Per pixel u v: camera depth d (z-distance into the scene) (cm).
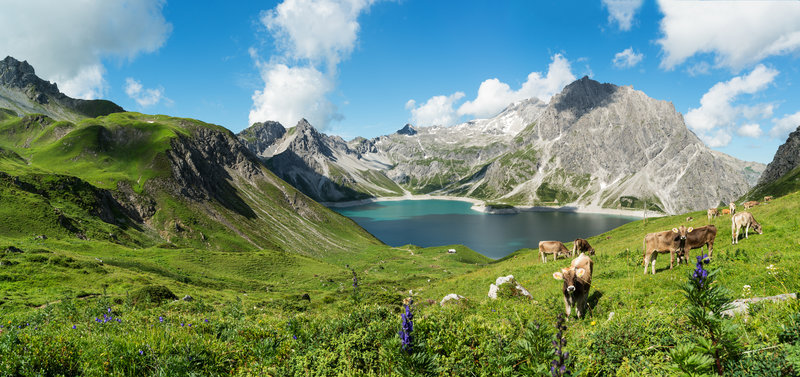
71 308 1555
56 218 8800
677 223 4669
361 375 650
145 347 770
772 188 19500
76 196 11806
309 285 8025
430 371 482
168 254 8481
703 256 439
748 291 988
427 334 789
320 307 3912
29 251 5441
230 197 19788
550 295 1848
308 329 945
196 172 18500
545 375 435
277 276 8675
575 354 621
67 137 17825
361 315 934
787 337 471
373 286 7138
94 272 4972
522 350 587
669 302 1166
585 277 1309
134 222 13700
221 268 8394
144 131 19562
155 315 1438
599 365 594
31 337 754
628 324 678
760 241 1920
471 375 620
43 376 646
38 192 10856
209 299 4419
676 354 419
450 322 877
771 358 430
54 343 746
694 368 398
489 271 3828
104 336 880
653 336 625
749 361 432
